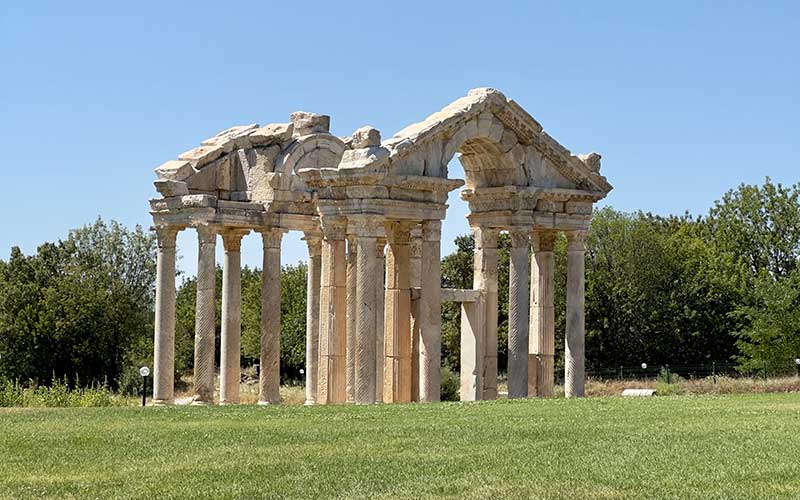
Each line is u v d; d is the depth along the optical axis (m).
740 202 106.19
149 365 86.12
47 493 26.50
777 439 32.75
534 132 51.66
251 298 104.19
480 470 28.66
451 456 30.39
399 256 49.75
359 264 46.06
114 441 32.66
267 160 53.59
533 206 51.97
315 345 55.12
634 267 96.38
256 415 38.81
